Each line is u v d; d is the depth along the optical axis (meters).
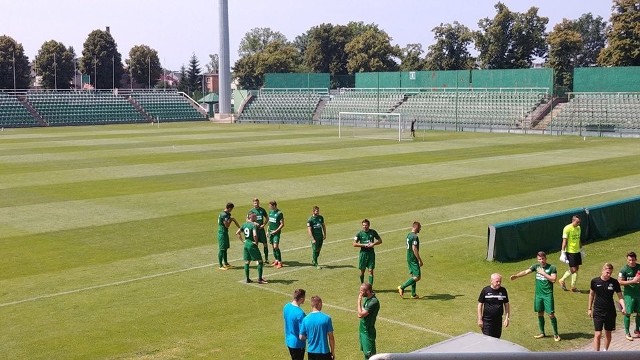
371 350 12.69
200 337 14.18
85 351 13.39
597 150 51.84
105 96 96.19
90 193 32.19
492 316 13.04
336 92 96.19
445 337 14.25
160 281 18.33
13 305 16.30
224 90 96.12
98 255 21.05
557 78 99.00
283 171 39.59
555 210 28.09
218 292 17.39
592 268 19.77
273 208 20.08
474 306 16.30
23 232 24.19
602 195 31.61
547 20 107.62
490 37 108.25
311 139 61.88
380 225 25.33
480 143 58.00
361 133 70.00
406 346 13.71
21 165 42.69
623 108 68.75
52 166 42.16
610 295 13.34
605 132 67.25
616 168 41.00
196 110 99.81
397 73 91.12
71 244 22.42
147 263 20.16
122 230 24.44
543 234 21.38
